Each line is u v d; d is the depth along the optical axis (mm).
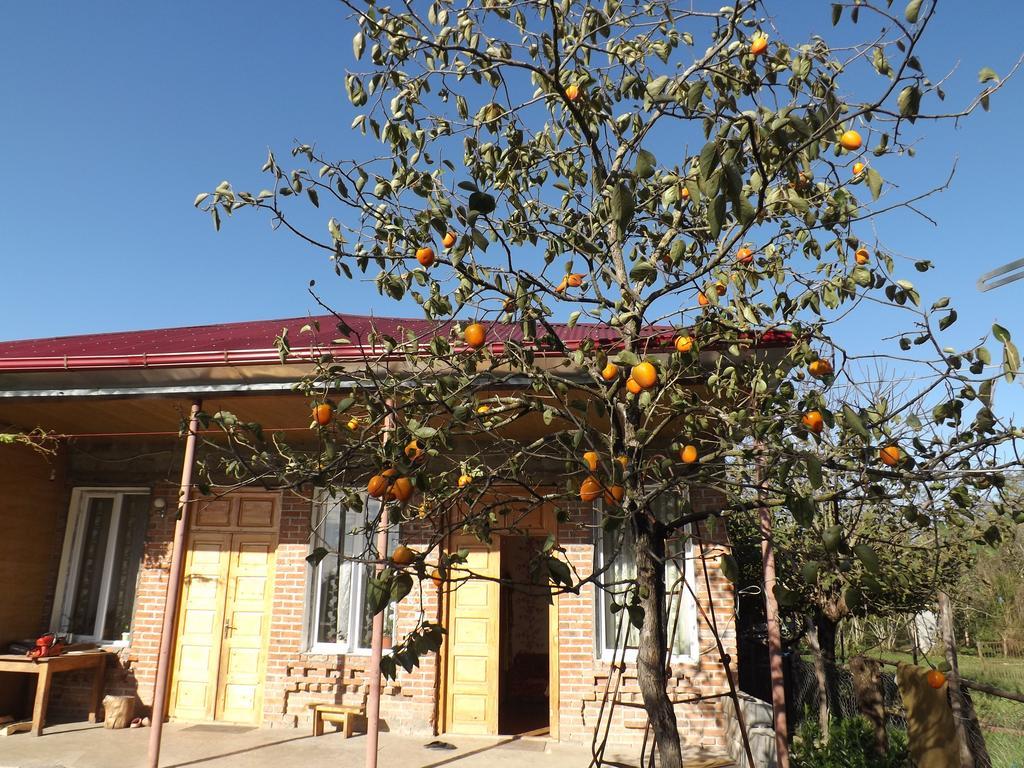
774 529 6957
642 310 3605
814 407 3041
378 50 3498
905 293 3234
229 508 9031
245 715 8398
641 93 3520
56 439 8641
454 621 8203
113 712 8070
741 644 11109
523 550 11719
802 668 9734
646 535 3371
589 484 2861
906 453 2947
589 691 7715
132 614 9047
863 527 6156
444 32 3695
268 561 8844
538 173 4449
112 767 6578
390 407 3457
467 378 3520
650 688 3209
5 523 8383
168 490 9133
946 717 4879
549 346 3855
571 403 3584
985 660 13891
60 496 9281
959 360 2824
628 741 7488
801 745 6930
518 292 3414
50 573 9047
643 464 3408
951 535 3930
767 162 2887
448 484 3982
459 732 7934
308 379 3910
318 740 7602
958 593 8578
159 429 8664
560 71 3676
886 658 11586
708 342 3777
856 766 6082
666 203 3316
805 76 3100
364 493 8688
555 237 3967
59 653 8297
